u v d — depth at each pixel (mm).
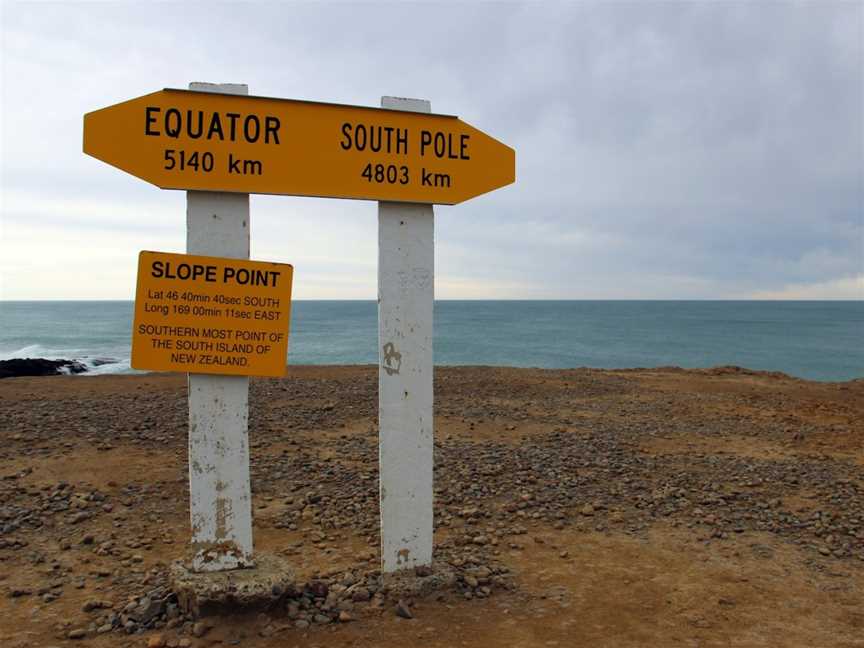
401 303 4188
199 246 3746
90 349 51188
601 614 4078
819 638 3826
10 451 7785
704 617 4070
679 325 123750
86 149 3574
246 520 3922
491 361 51062
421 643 3619
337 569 4719
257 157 3814
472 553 5125
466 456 8367
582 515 6207
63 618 3840
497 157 4324
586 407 12594
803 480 7480
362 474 7387
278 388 13641
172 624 3699
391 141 4082
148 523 5715
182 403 11398
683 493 6891
